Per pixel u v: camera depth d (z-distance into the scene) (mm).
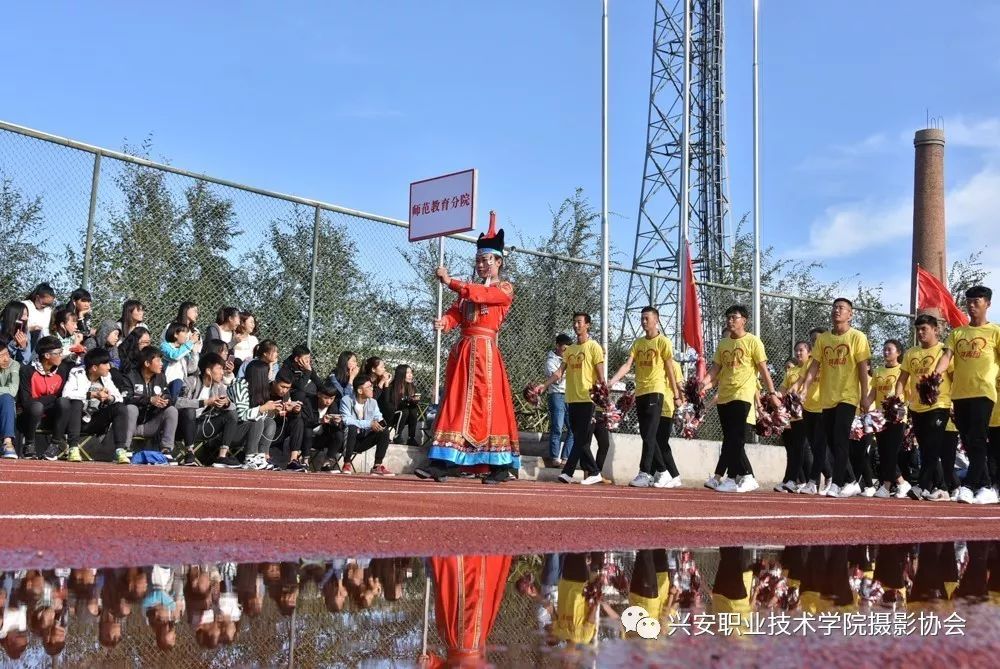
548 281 12500
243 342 10031
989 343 9508
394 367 11250
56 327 8867
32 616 1456
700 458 13469
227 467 9484
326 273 10680
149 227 9484
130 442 9016
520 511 4805
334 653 1233
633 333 13289
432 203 11297
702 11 32312
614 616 1604
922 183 34031
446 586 2010
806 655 1263
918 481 10781
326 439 10328
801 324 15188
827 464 12469
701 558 2855
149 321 9523
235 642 1288
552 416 12227
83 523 3105
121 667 1099
